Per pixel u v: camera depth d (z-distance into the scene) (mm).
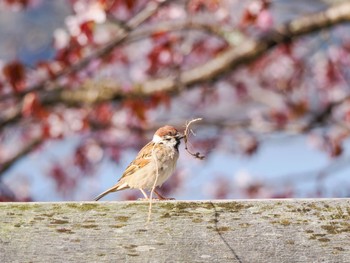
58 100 13219
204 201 5559
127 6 11328
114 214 5461
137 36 12586
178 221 5418
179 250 5215
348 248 5273
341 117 15641
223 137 15523
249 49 13305
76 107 13305
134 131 14016
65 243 5238
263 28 11922
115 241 5262
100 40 12555
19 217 5426
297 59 15312
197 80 13328
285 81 15516
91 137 14469
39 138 13805
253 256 5199
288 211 5520
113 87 13266
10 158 14164
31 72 12133
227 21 13242
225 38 13398
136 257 5156
